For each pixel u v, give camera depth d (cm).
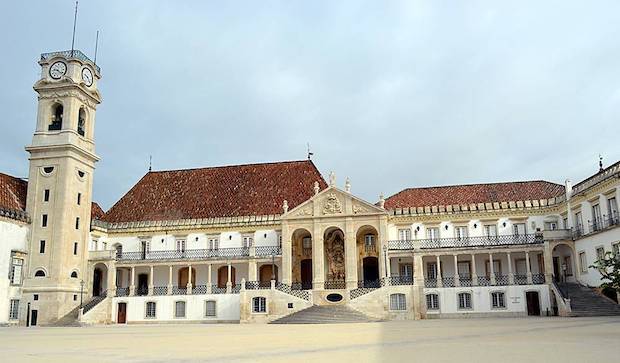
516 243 5588
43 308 5350
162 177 7062
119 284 6334
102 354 1766
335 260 6075
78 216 5797
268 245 6119
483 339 2105
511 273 5344
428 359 1420
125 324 5475
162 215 6525
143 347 2045
